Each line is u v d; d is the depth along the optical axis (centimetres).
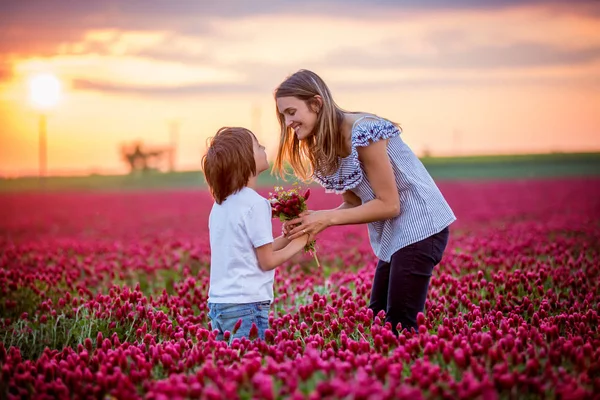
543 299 629
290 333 538
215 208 528
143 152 7412
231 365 431
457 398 377
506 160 6153
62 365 456
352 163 539
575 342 458
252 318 509
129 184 5266
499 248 1017
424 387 385
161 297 713
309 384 386
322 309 630
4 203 3259
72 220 2270
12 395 431
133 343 576
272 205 530
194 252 1090
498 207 2184
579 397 367
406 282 534
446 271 841
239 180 516
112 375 423
